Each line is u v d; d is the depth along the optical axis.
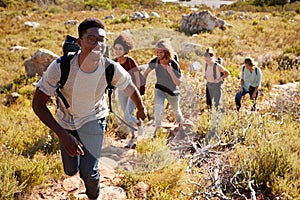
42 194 3.59
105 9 36.62
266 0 38.06
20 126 5.27
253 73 6.84
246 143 4.70
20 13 30.66
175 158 3.79
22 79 10.18
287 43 16.50
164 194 3.38
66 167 3.21
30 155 4.30
